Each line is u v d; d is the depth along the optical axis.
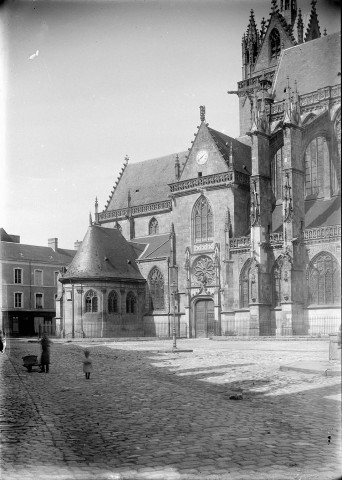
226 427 15.99
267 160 75.31
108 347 56.59
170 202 94.38
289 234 67.94
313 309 65.31
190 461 12.56
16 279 100.44
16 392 23.62
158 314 86.81
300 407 18.55
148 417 17.80
